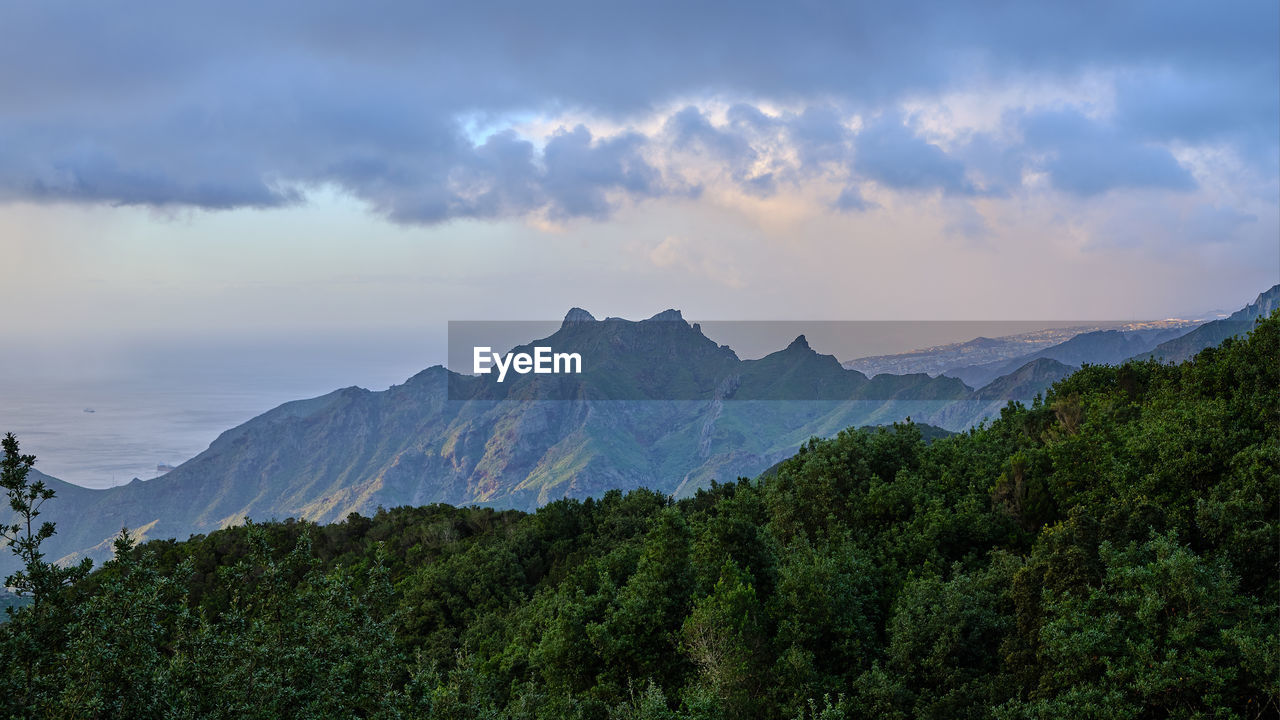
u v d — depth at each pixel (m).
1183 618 30.34
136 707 18.97
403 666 26.78
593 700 38.59
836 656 40.62
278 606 24.23
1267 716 28.72
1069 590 34.84
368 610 26.03
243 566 24.69
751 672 38.50
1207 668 28.06
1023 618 37.12
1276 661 27.44
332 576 25.70
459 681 32.16
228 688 20.75
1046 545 39.50
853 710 35.53
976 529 51.56
